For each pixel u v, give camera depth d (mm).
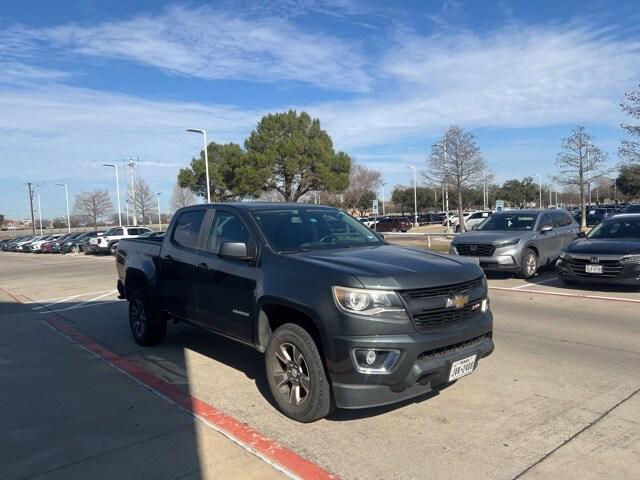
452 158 36594
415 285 4035
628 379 5328
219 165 49344
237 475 3562
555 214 14555
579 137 36469
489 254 12602
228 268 5168
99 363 6406
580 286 11398
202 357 6504
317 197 65438
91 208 86438
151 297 6672
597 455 3754
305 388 4301
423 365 3959
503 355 6270
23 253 48750
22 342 7777
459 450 3867
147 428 4379
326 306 4055
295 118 46000
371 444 3986
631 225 11477
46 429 4422
